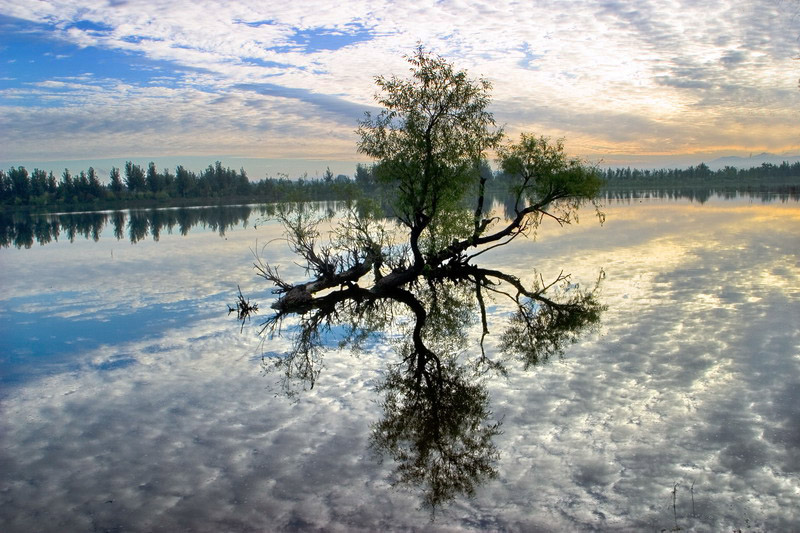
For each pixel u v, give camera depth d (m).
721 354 11.63
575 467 7.46
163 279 25.45
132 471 7.75
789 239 30.47
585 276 22.33
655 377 10.58
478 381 11.19
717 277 20.20
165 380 11.70
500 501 6.77
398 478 7.42
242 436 8.83
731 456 7.46
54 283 25.41
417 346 14.16
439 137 21.19
